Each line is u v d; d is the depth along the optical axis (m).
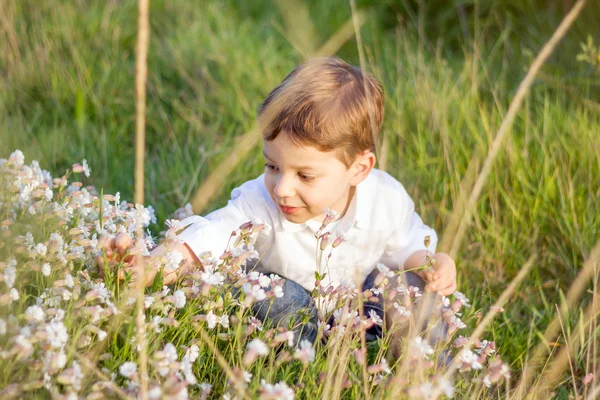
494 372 1.89
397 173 3.35
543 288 2.88
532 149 3.37
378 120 2.23
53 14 4.48
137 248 1.86
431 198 3.19
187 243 2.13
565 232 2.97
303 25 4.73
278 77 4.34
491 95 3.96
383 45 4.95
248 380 1.65
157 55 4.40
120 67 4.21
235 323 1.91
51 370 1.60
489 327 2.52
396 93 3.83
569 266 2.87
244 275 1.98
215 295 1.96
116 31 4.49
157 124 3.84
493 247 2.98
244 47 4.55
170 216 2.81
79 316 1.78
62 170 3.30
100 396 1.61
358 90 2.13
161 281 1.96
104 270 1.89
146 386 1.59
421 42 4.83
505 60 4.39
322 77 2.09
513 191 3.15
